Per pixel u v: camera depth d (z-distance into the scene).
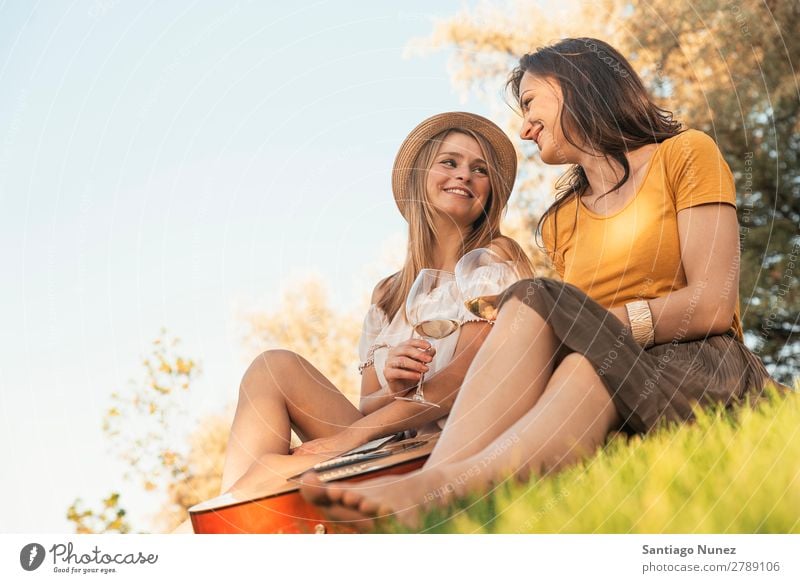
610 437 1.74
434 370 2.16
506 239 2.51
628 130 2.28
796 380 2.03
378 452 1.85
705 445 1.73
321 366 2.99
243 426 2.03
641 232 2.15
